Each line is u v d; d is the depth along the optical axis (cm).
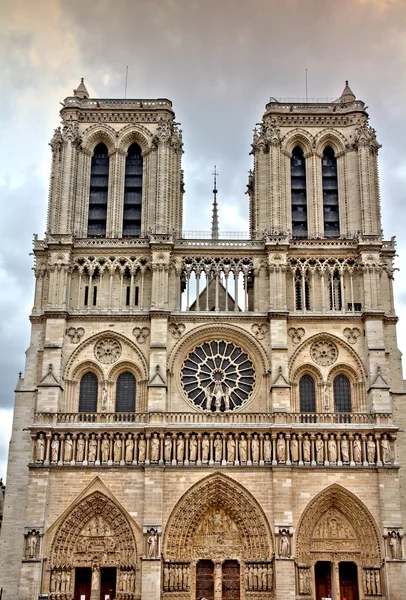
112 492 8781
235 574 8756
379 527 8706
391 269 10056
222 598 8650
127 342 9550
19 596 8350
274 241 9812
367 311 9531
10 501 9031
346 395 9556
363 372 9469
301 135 10575
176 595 8531
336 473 8875
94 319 9600
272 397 9150
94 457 8894
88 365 9525
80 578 8775
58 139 10362
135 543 8619
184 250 9925
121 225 10200
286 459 8869
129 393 9525
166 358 9331
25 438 9256
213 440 8969
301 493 8812
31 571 8419
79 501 8750
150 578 8375
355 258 9912
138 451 8925
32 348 9600
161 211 9988
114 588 8750
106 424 9000
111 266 9838
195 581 8738
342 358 9575
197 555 8794
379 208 10281
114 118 10600
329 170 10656
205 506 8906
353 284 9844
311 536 8831
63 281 9644
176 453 8906
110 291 9738
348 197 10319
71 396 9394
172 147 10475
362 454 8956
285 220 10194
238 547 8819
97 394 9481
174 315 9600
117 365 9506
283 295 9638
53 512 8712
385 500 8731
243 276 9900
